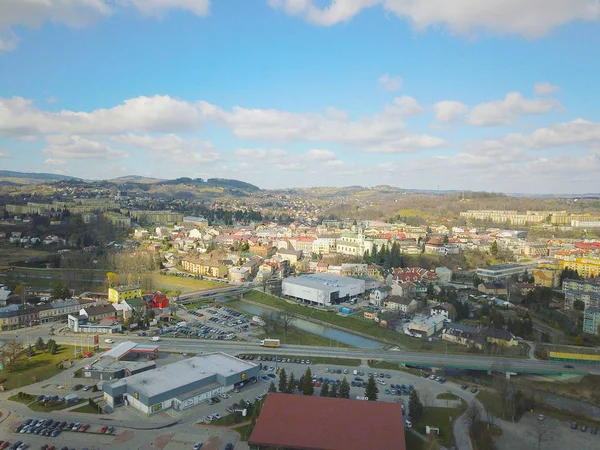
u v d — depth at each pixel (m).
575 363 187.12
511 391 152.75
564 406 154.25
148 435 129.75
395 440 119.50
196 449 122.38
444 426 137.75
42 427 132.38
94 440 126.75
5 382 164.62
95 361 184.50
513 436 133.88
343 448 116.56
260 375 173.50
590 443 130.88
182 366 167.00
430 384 167.75
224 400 152.12
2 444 122.62
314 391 157.88
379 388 163.00
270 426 124.69
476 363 183.25
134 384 150.25
